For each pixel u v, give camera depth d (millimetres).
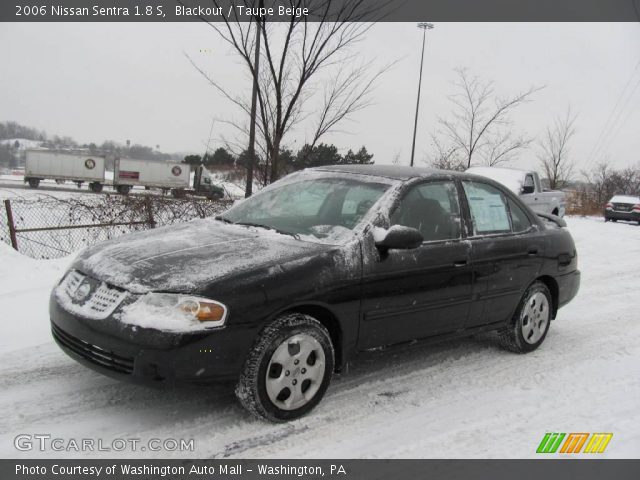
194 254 3822
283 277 3615
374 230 4129
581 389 4547
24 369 4344
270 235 4277
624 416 4059
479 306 4809
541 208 14805
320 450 3395
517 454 3461
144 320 3287
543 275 5434
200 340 3312
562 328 6305
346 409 3957
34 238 9438
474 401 4223
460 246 4609
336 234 4129
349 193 4586
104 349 3391
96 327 3422
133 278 3523
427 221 4516
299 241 4109
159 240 4188
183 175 51938
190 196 11016
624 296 8039
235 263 3652
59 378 4207
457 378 4660
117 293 3488
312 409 3824
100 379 4219
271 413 3592
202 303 3344
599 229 18750
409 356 5145
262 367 3514
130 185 49781
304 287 3672
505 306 5070
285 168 10250
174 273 3531
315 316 3920
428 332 4496
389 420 3830
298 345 3686
